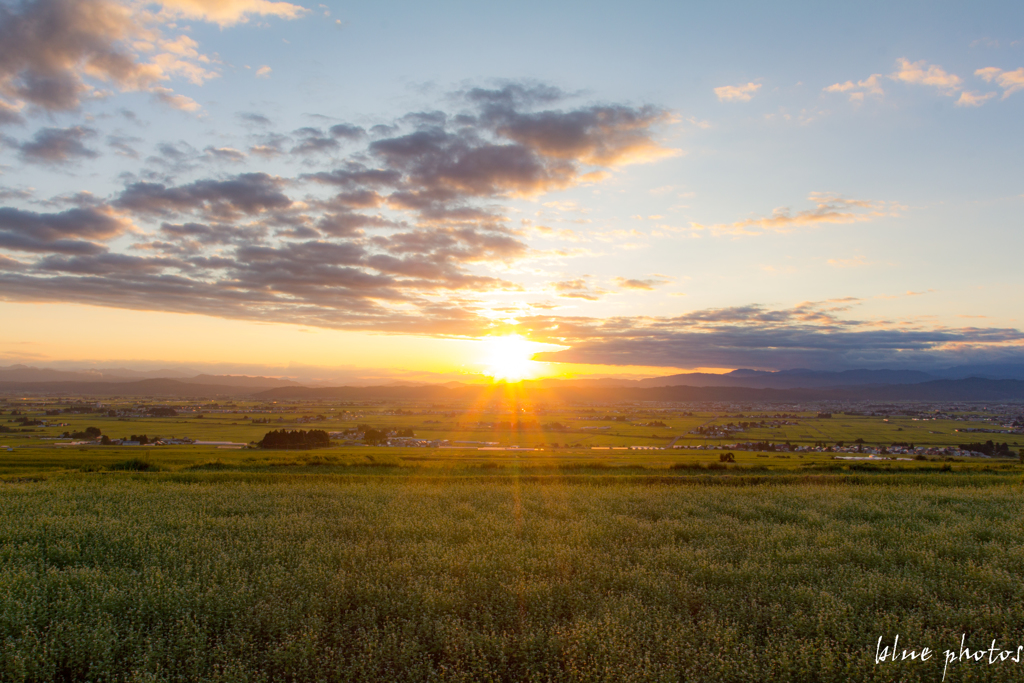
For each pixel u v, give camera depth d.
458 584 11.27
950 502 23.44
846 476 35.41
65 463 59.34
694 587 11.33
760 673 7.77
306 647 8.20
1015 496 25.08
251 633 9.17
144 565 12.55
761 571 12.11
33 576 11.25
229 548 14.30
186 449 99.25
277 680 7.85
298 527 16.73
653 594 10.86
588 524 17.77
